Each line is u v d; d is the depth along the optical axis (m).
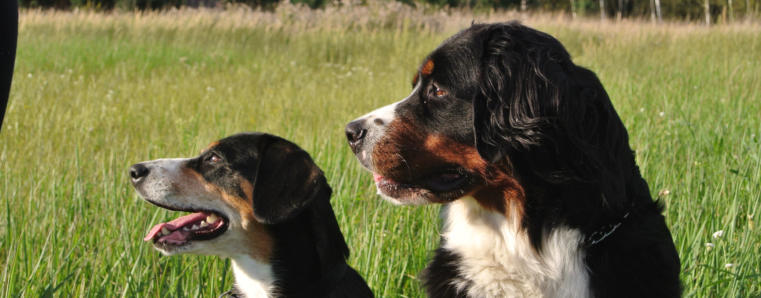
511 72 3.15
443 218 3.68
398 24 21.97
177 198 3.80
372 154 3.32
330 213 3.95
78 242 4.44
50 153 6.68
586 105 3.15
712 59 14.21
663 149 6.72
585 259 3.17
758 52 15.57
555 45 3.26
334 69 16.56
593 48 16.66
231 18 22.09
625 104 9.24
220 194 3.83
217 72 14.82
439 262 3.56
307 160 3.86
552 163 3.12
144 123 8.95
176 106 9.98
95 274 4.04
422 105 3.33
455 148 3.25
